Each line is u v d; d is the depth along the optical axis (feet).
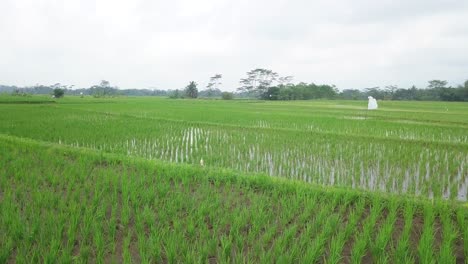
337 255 13.39
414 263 13.46
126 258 12.84
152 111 88.43
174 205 18.45
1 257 12.63
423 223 17.38
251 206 18.86
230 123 59.72
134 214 17.61
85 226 15.48
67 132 46.98
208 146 39.47
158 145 40.06
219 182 23.57
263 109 104.27
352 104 160.45
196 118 68.64
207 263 12.75
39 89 428.15
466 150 36.29
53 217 15.87
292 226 16.35
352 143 40.11
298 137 44.47
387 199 19.97
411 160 32.17
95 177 23.91
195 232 15.55
